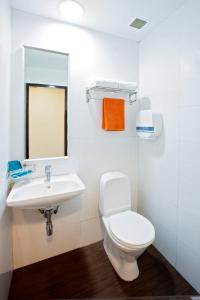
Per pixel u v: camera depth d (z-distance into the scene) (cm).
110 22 157
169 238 155
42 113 155
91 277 141
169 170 153
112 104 170
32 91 151
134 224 140
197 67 122
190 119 130
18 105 143
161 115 159
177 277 140
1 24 105
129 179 181
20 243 150
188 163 133
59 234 166
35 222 154
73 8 139
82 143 170
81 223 176
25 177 147
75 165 169
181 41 135
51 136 160
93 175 178
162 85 157
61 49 155
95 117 173
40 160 154
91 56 167
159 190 167
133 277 137
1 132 107
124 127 177
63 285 134
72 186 149
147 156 184
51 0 132
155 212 174
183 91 135
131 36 180
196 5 121
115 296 125
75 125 166
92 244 182
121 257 141
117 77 181
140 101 191
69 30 157
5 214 120
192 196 130
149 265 152
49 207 140
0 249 104
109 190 162
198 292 127
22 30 141
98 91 172
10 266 135
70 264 155
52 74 156
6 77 121
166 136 155
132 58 188
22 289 130
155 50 165
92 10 142
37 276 142
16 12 139
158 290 129
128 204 171
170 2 132
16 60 140
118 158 189
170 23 146
